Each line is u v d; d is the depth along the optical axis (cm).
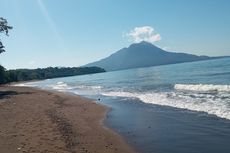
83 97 3844
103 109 2625
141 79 7450
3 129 1688
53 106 2767
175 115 2027
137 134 1630
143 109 2427
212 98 2591
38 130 1656
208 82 4431
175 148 1335
